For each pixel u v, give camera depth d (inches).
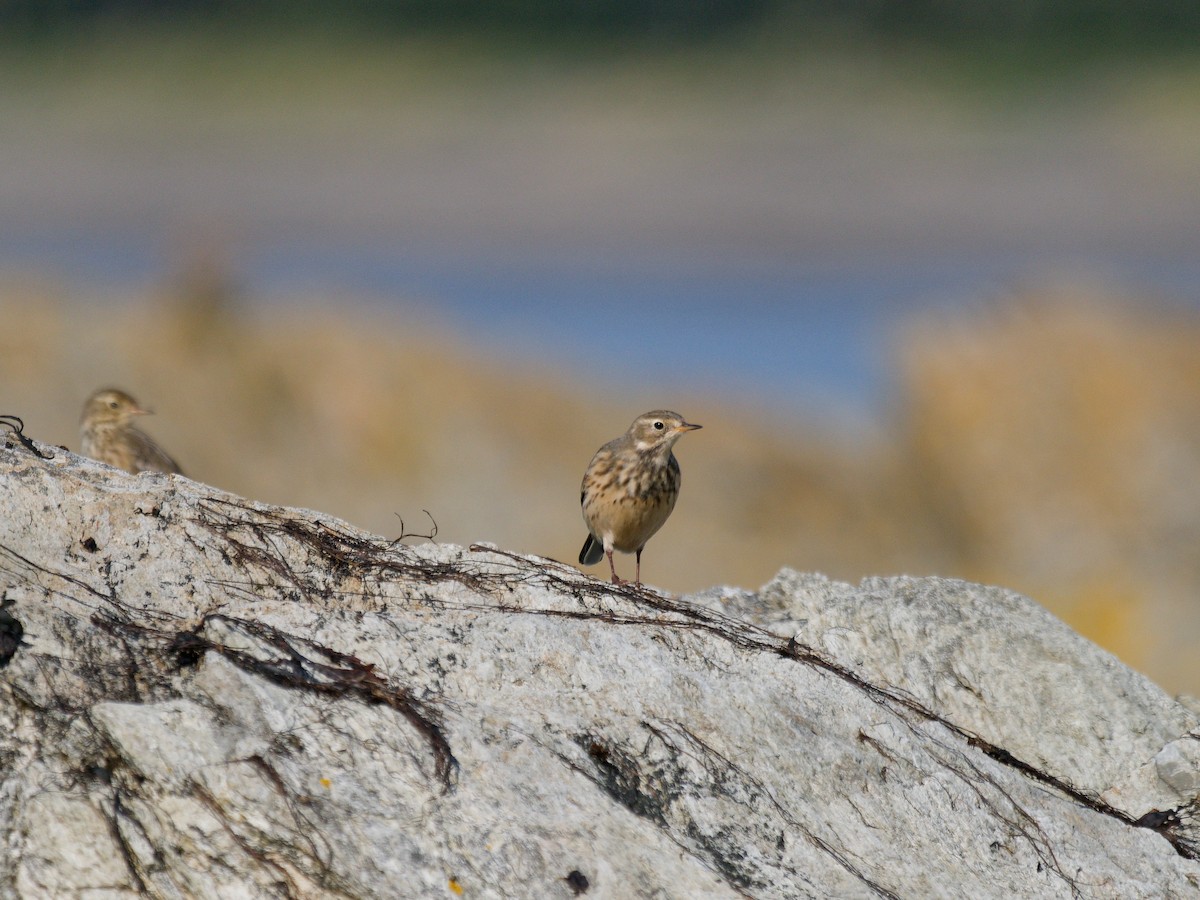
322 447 959.0
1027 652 279.7
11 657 208.5
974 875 231.0
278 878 194.5
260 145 3174.2
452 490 946.1
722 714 235.8
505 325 1617.9
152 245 2123.5
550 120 3390.7
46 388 935.0
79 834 194.7
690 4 4057.6
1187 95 3499.0
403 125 3336.6
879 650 276.2
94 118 3314.5
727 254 2229.3
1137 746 270.8
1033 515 857.5
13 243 2124.8
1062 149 3208.7
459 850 198.5
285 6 3890.3
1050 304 920.3
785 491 946.7
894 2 3934.5
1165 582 808.9
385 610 238.8
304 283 1686.8
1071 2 3833.7
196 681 212.4
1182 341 880.3
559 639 237.8
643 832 208.4
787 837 222.8
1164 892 240.1
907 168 3073.3
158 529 234.4
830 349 1512.1
